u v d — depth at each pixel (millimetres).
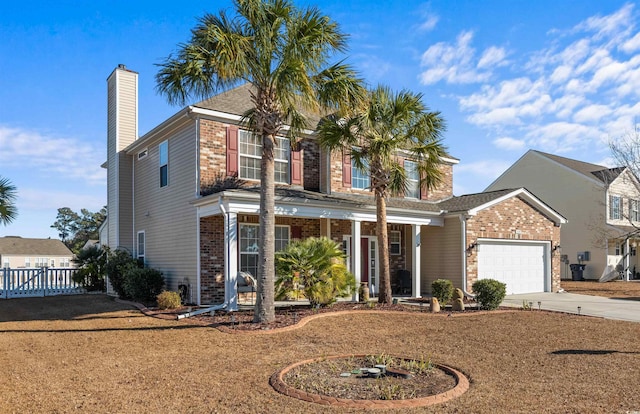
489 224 18547
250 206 13281
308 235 17266
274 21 10484
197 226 14672
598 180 28734
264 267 11062
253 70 10992
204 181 14781
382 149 13711
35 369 7262
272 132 11328
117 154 19766
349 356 7828
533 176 32062
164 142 17188
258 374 6828
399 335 9930
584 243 29109
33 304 16000
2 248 48688
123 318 12266
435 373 6852
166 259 16656
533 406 5441
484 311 13445
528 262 20047
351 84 11688
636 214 30938
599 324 11359
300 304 14719
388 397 5648
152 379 6641
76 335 10062
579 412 5254
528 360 7738
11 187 17281
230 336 9680
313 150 17688
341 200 15836
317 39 10812
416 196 20375
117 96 20062
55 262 51094
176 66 10852
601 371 7031
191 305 14352
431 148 14523
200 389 6137
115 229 19641
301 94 10945
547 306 15086
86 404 5605
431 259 19016
